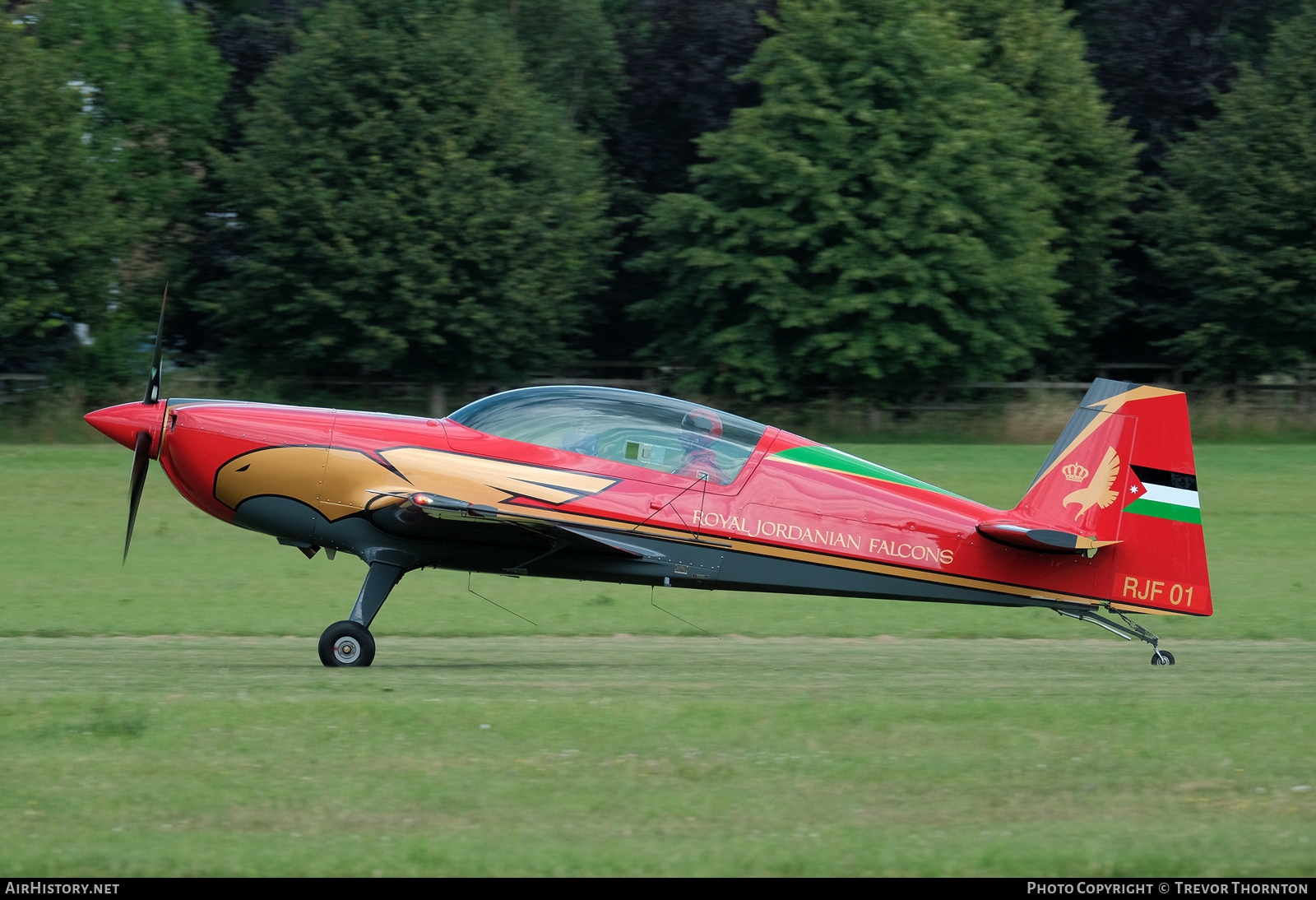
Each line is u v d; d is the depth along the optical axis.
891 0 99.69
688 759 21.61
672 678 30.42
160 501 66.06
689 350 106.12
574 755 21.70
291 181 96.69
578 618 44.38
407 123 98.50
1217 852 17.70
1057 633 42.91
